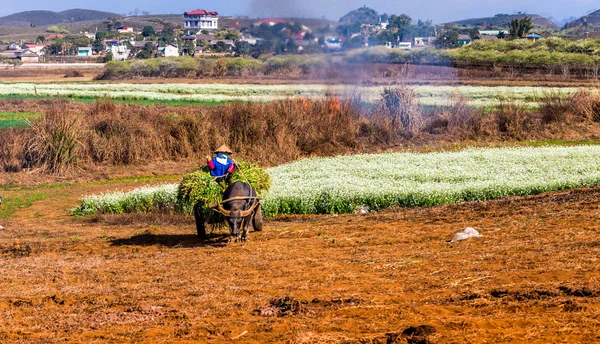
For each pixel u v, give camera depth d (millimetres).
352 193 23188
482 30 170375
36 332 9688
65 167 35281
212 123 40125
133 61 113625
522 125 43562
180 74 108562
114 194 26750
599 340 7555
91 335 9281
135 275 13703
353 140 40625
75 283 13242
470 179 26391
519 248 13414
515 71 89312
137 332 9328
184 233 20094
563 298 9461
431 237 15883
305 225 19609
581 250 12586
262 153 38281
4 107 58750
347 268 13109
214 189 17078
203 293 11617
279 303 10375
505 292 10062
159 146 38219
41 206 28125
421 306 9734
